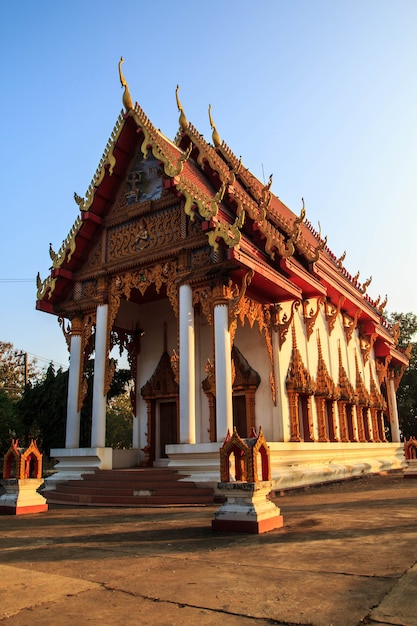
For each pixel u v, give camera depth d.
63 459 16.55
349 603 4.24
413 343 44.97
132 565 5.81
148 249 16.50
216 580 5.06
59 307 18.55
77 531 8.56
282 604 4.29
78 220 18.00
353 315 24.98
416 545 6.43
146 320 21.62
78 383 17.66
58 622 4.02
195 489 13.21
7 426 25.73
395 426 31.31
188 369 14.66
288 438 17.14
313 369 19.84
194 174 17.33
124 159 17.80
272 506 8.20
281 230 19.23
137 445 20.42
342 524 8.27
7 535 8.34
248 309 15.79
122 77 17.09
